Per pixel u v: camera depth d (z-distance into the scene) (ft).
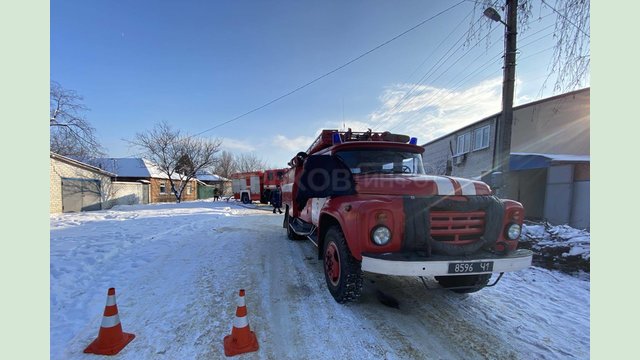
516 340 10.50
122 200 80.07
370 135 19.51
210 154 105.70
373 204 10.75
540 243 20.58
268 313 12.30
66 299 13.12
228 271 17.81
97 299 13.41
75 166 60.08
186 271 17.71
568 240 19.86
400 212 10.65
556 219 36.45
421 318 12.03
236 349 9.53
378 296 14.08
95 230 30.45
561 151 41.88
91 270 16.88
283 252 22.76
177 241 26.53
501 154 25.21
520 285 15.72
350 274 12.29
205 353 9.48
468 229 11.14
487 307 13.10
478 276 13.43
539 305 13.34
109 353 9.32
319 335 10.65
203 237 28.76
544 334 10.90
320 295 14.20
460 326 11.43
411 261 9.94
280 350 9.73
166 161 100.73
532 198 42.27
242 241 26.99
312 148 22.38
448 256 10.38
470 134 57.16
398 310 12.70
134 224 36.11
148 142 99.09
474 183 12.17
